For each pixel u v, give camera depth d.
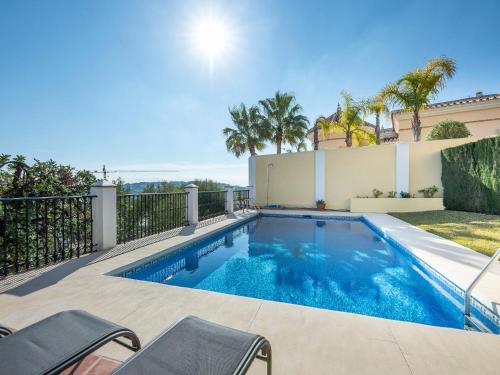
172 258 4.64
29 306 2.37
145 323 2.09
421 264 3.95
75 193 5.61
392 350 1.72
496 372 1.51
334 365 1.58
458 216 7.69
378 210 10.13
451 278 3.07
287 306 2.38
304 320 2.12
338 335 1.90
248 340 1.15
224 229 6.96
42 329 1.24
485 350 1.73
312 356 1.66
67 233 5.00
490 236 5.11
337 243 6.14
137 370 0.97
